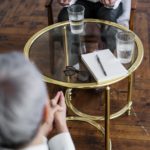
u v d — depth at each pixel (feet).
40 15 10.23
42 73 5.71
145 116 6.88
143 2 10.55
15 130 2.46
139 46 6.05
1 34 9.49
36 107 2.49
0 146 2.60
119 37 5.93
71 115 6.92
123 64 5.62
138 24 9.54
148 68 8.02
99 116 6.86
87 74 5.49
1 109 2.40
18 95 2.42
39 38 6.50
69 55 6.07
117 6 7.29
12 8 10.60
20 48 8.91
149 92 7.41
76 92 7.41
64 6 7.28
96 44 6.25
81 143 6.40
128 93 6.84
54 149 4.04
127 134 6.53
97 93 7.36
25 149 2.64
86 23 6.77
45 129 3.36
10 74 2.46
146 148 6.26
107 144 6.02
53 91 7.36
